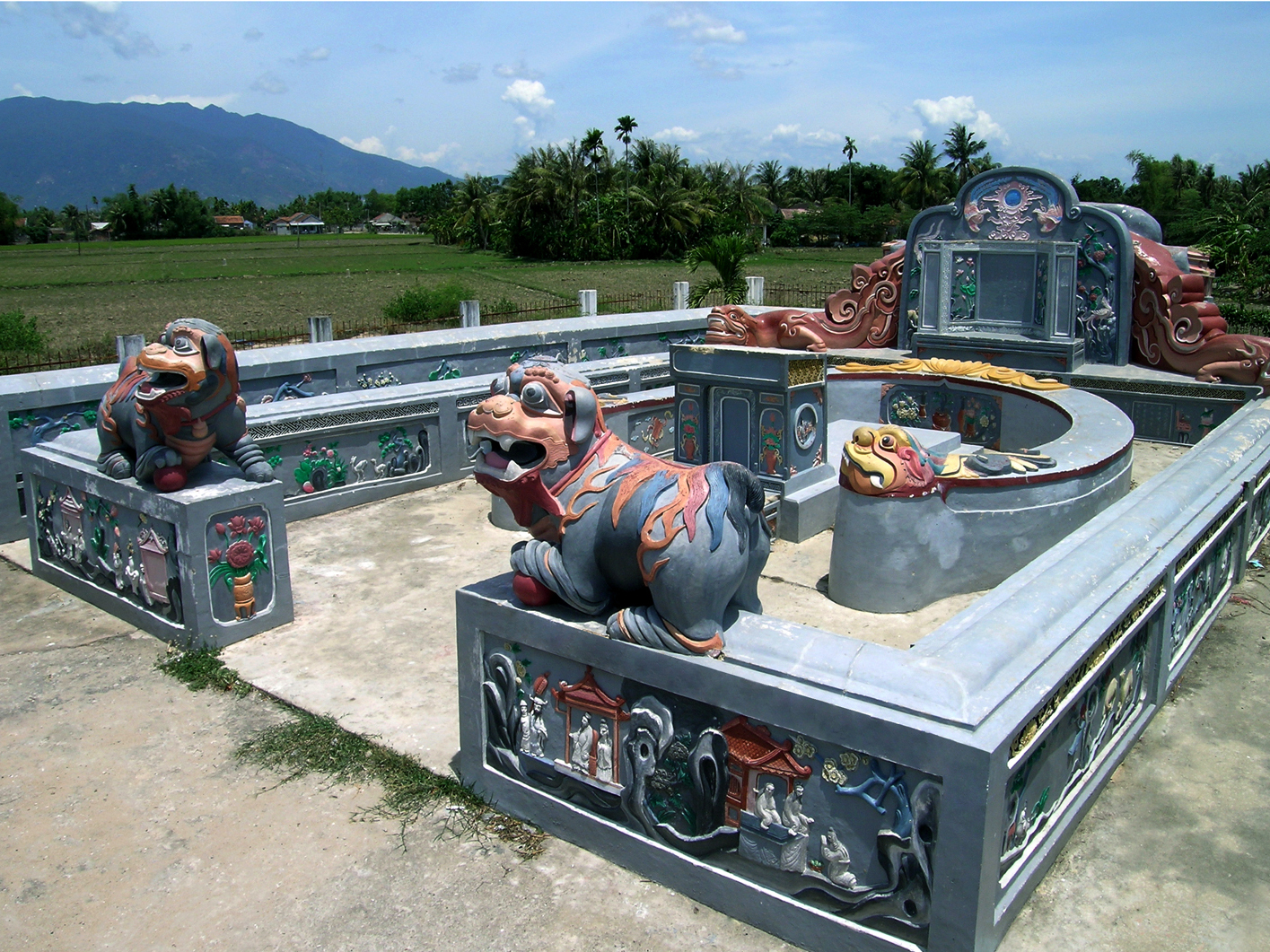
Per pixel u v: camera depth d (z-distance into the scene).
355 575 7.34
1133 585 4.13
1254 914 3.52
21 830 4.22
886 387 10.65
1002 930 3.28
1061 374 11.27
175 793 4.50
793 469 7.91
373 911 3.67
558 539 3.81
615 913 3.62
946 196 78.06
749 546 3.59
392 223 160.50
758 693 3.30
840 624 6.12
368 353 10.75
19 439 8.32
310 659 5.90
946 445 8.96
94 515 6.68
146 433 6.09
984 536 6.47
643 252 61.84
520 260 61.31
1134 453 10.33
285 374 9.95
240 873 3.92
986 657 3.21
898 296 12.74
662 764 3.67
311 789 4.53
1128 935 3.40
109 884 3.86
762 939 3.45
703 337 15.59
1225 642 5.92
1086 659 3.59
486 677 4.27
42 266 54.88
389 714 5.20
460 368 11.86
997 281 11.86
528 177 62.03
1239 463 6.56
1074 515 6.68
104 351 18.84
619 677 3.75
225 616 6.12
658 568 3.39
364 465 9.19
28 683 5.65
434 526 8.55
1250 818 4.14
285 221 158.62
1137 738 4.73
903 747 2.97
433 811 4.33
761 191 69.44
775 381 7.62
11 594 7.12
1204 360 10.70
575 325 13.46
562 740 4.02
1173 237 48.47
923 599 6.36
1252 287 29.33
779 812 3.37
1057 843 3.75
